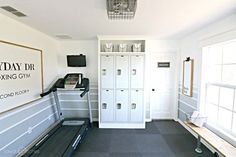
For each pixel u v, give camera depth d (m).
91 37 4.10
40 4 1.98
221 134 2.69
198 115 3.05
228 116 2.72
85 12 2.26
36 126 3.31
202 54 3.26
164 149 3.06
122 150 3.03
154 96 4.72
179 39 4.43
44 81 3.73
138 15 2.38
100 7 2.08
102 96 4.09
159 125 4.32
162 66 4.63
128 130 3.99
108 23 2.82
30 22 2.76
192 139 3.49
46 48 3.83
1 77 2.33
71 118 4.33
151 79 4.65
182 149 3.06
